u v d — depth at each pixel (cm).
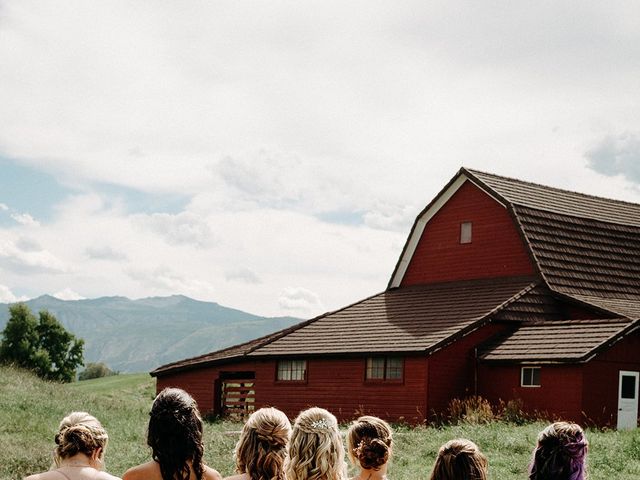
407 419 3378
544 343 3338
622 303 3800
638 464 2072
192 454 723
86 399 3825
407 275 4222
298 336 3953
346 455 2112
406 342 3462
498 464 2103
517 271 3816
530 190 4191
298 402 3769
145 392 6950
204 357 4338
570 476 714
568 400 3183
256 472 721
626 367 3300
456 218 4056
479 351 3472
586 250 3978
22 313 9025
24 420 2834
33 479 727
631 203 4703
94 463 755
